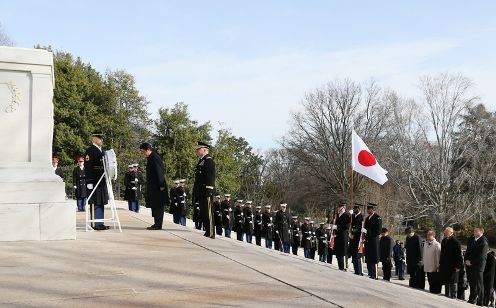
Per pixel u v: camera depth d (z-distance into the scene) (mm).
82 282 6207
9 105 9570
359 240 16266
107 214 16828
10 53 9570
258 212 26422
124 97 50688
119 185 46281
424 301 7297
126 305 5266
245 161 81250
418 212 42688
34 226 9047
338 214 17156
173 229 12484
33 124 9664
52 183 9289
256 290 6047
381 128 54406
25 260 7398
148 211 23359
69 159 40750
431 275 16656
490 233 47750
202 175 11547
